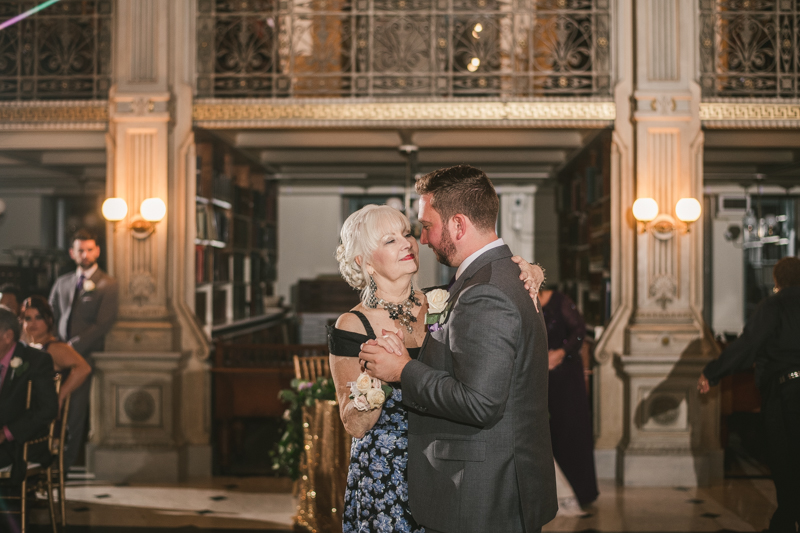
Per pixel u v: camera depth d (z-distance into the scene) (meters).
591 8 6.02
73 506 4.68
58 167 9.39
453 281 1.93
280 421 6.02
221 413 5.67
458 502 1.72
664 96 5.41
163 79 5.52
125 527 4.23
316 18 6.59
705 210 11.02
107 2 5.68
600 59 5.62
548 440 1.84
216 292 6.97
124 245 5.51
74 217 11.11
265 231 9.42
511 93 5.68
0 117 5.61
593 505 4.74
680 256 5.39
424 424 1.81
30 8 5.73
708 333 5.41
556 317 4.71
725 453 5.95
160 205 5.42
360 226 1.99
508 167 9.17
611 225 5.56
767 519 4.41
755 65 6.01
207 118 5.61
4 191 10.85
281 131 6.51
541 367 1.80
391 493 1.88
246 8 5.89
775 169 8.86
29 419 3.59
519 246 10.59
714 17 5.58
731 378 6.00
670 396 5.31
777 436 3.49
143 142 5.51
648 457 5.26
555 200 9.64
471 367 1.66
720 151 7.89
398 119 5.54
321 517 3.64
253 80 5.88
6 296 5.27
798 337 3.45
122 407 5.41
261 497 4.92
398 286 2.01
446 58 5.94
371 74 5.68
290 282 11.21
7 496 3.72
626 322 5.49
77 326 5.53
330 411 3.54
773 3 5.87
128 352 5.44
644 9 5.44
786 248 11.31
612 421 5.50
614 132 5.50
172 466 5.34
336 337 1.97
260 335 8.02
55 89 5.87
